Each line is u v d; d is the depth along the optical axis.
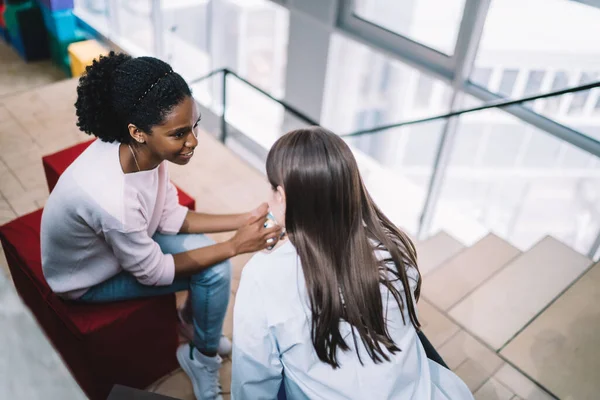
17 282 2.05
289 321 1.19
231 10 6.00
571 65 3.91
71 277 1.71
